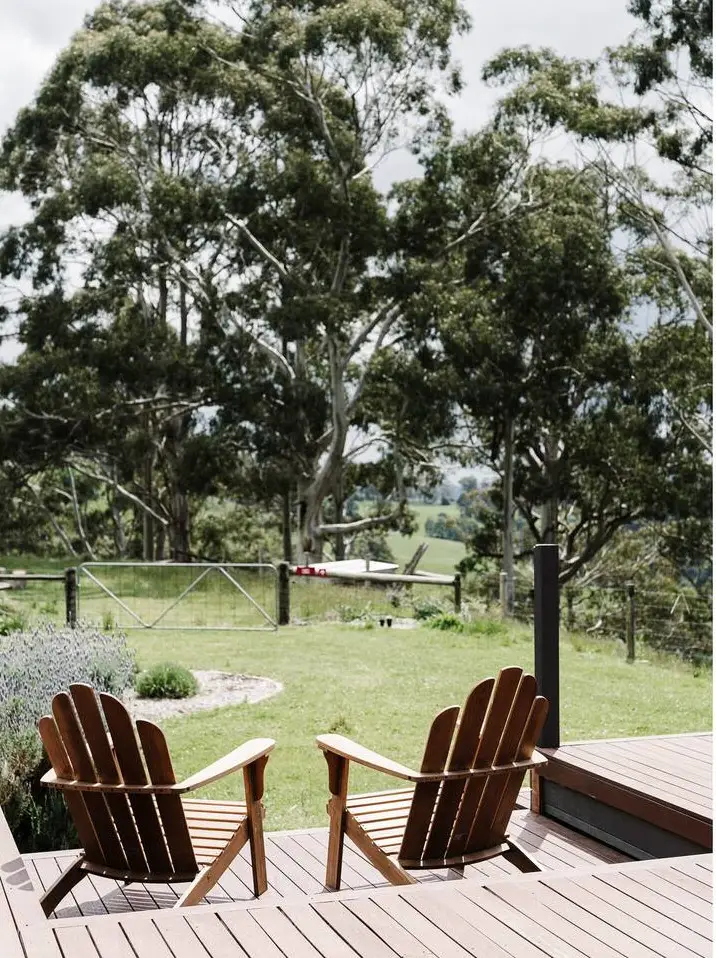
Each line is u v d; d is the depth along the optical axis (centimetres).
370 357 3014
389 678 1060
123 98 3127
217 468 2986
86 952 279
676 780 462
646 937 296
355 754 383
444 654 1223
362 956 280
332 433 3170
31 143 3188
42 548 4234
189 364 2983
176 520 3588
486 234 3056
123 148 3231
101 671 755
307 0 2870
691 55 2673
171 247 3061
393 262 2962
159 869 374
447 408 2875
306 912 310
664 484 2923
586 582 3447
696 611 2633
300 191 2864
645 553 3447
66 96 3102
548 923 305
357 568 1928
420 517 4194
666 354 2898
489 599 1856
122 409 3123
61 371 3048
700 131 2717
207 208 2964
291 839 488
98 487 4275
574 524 3656
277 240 3066
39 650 723
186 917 303
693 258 3078
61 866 450
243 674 1081
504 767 385
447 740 372
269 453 2973
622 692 1009
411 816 379
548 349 2931
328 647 1281
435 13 2886
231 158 3114
